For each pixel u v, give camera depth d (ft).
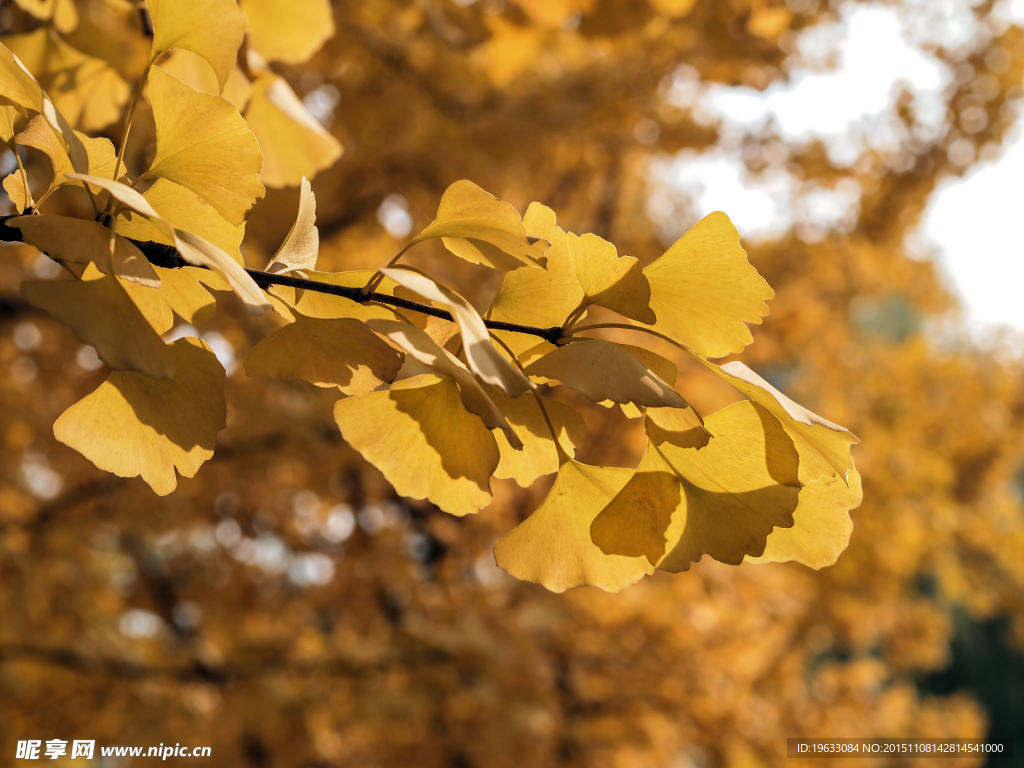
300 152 2.78
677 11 5.03
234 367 6.21
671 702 8.77
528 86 6.69
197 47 1.77
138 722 6.40
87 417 1.63
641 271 1.69
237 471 7.86
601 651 8.66
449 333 1.75
